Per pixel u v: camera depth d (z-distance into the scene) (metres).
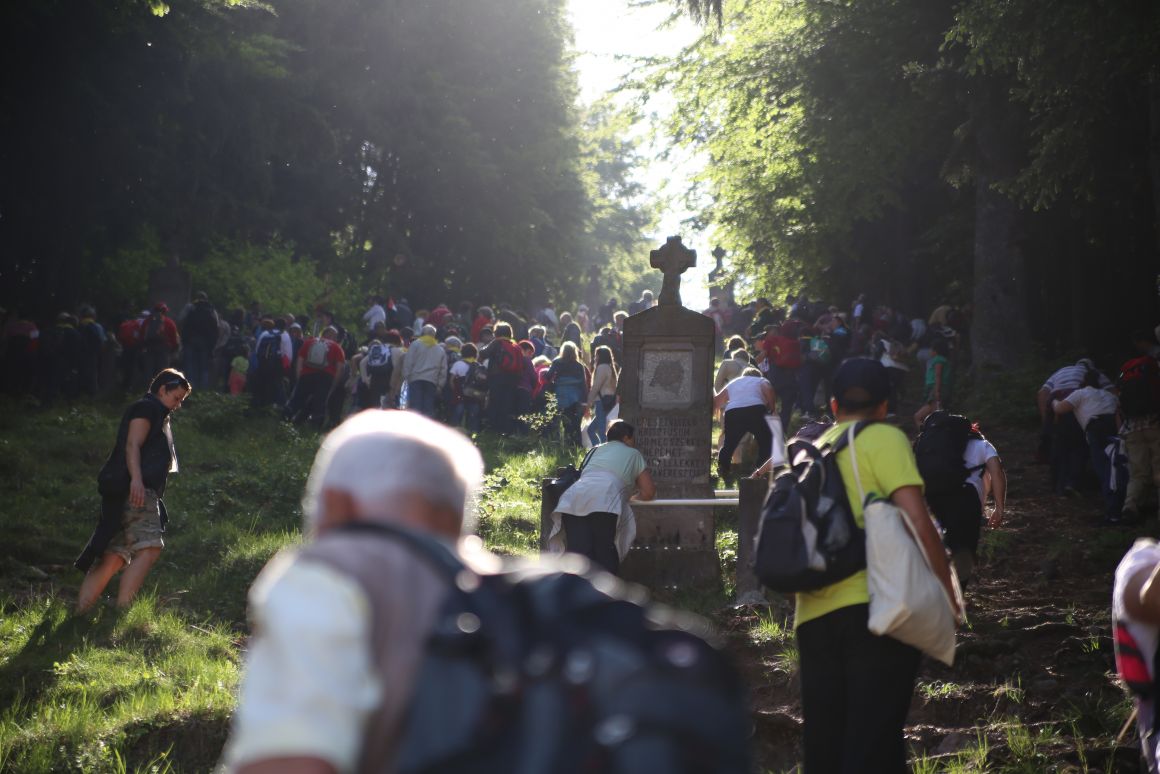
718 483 15.12
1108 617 8.28
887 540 4.34
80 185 26.41
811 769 4.55
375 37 39.12
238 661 8.84
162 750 6.87
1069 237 25.09
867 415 4.77
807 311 29.83
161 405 9.59
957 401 21.64
